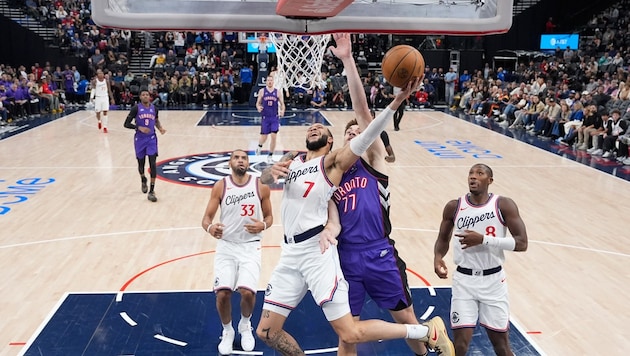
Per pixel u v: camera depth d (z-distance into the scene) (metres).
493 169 11.87
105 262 6.70
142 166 9.44
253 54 26.20
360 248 3.99
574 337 5.05
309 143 3.91
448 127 18.20
